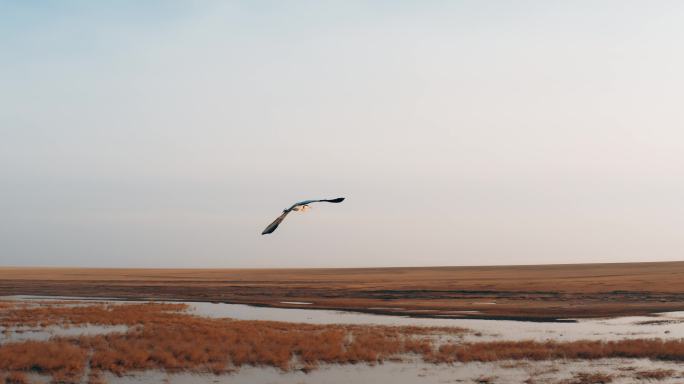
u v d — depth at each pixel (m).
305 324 48.12
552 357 33.31
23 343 36.25
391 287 102.81
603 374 29.30
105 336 40.28
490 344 36.72
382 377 29.09
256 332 42.31
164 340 38.31
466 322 51.72
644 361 32.25
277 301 77.94
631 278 112.44
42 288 108.94
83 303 74.62
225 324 47.59
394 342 37.50
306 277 160.75
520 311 61.06
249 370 30.56
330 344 36.53
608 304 67.81
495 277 137.75
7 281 136.00
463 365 31.48
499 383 27.81
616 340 39.72
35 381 27.73
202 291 99.62
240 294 92.25
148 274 194.62
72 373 29.45
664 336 41.91
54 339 38.91
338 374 29.72
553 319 53.59
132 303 75.19
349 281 130.00
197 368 30.78
